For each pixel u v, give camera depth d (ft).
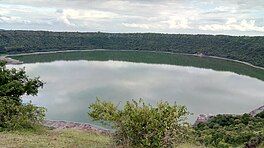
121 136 72.49
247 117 230.27
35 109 115.75
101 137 108.58
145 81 417.90
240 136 162.40
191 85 403.75
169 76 470.39
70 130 118.62
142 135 70.33
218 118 230.07
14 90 127.54
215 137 166.09
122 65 585.63
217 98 335.26
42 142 79.77
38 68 505.66
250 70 577.02
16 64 544.21
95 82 395.75
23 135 92.48
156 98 317.63
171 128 69.97
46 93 316.19
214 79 460.96
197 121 235.20
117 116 72.28
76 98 302.25
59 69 504.84
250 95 359.87
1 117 108.27
